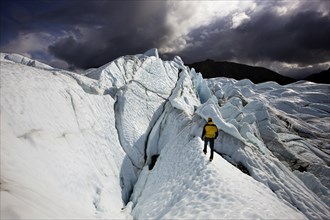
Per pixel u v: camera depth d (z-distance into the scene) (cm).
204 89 3162
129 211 1215
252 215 780
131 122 1972
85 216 860
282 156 2202
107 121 1777
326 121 3712
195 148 1448
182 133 1875
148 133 2061
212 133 1246
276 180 1564
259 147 1903
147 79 2489
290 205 1294
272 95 5000
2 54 2252
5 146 789
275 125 2919
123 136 1841
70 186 998
